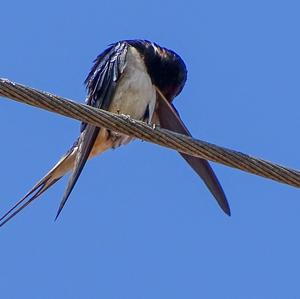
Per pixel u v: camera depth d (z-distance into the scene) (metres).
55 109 11.49
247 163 11.95
